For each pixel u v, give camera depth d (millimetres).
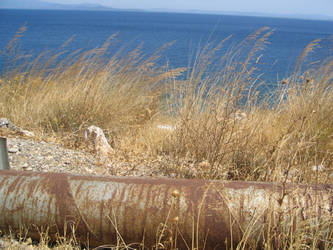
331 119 5160
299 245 2465
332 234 2598
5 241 2904
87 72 6773
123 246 2855
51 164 4477
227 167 4406
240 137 4664
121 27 110062
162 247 2730
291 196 2695
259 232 2648
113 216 2791
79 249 2902
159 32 83875
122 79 6664
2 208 2889
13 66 7543
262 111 5219
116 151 5145
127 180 2973
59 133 5879
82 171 4340
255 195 2764
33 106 6660
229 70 4969
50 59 7602
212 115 4844
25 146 5000
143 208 2771
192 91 5180
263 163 4266
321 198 2703
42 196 2885
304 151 4141
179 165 4516
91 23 136750
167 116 6352
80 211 2826
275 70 13469
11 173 3100
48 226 2869
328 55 6141
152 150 5164
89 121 6090
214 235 2707
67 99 6422
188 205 2750
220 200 2758
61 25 106312
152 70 6871
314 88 5590
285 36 89000
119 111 6191
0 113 6449
